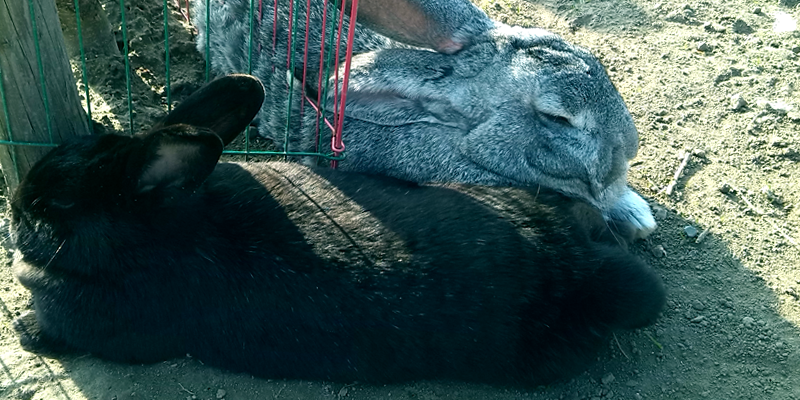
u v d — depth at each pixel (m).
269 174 0.50
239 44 0.65
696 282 0.56
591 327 0.46
